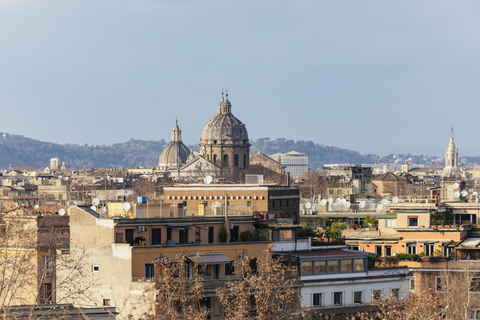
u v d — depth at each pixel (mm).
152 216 185875
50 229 189375
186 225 185125
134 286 170625
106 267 175875
